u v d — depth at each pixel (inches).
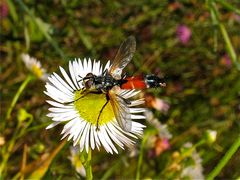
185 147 2.5
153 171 2.8
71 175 2.6
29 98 3.0
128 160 2.8
